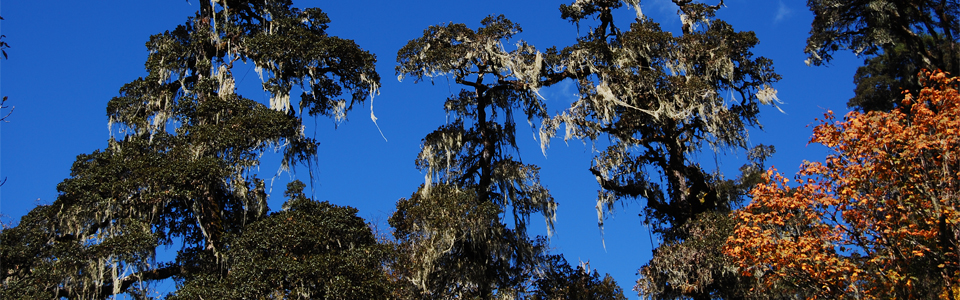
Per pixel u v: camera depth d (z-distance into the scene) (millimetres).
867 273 15320
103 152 23344
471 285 22344
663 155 25141
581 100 24688
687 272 20844
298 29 26484
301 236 19703
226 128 22125
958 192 14023
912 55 24078
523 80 25828
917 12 24188
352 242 20875
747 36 24953
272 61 25156
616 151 24781
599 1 27328
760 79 25047
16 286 19406
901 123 15750
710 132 23188
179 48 26641
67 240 21281
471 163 26422
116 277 19172
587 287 23484
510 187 25266
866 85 25078
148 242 19516
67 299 20078
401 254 21531
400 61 26328
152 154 22188
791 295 18750
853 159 15438
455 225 21703
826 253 15734
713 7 26688
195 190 20656
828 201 15688
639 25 25906
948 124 14203
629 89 24000
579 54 25719
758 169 24125
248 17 28797
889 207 15047
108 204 20812
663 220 24766
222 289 18328
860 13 24859
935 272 14414
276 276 18453
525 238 24547
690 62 24750
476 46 25812
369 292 19000
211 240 20844
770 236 16156
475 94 27578
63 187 22188
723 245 18484
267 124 22656
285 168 23469
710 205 23859
